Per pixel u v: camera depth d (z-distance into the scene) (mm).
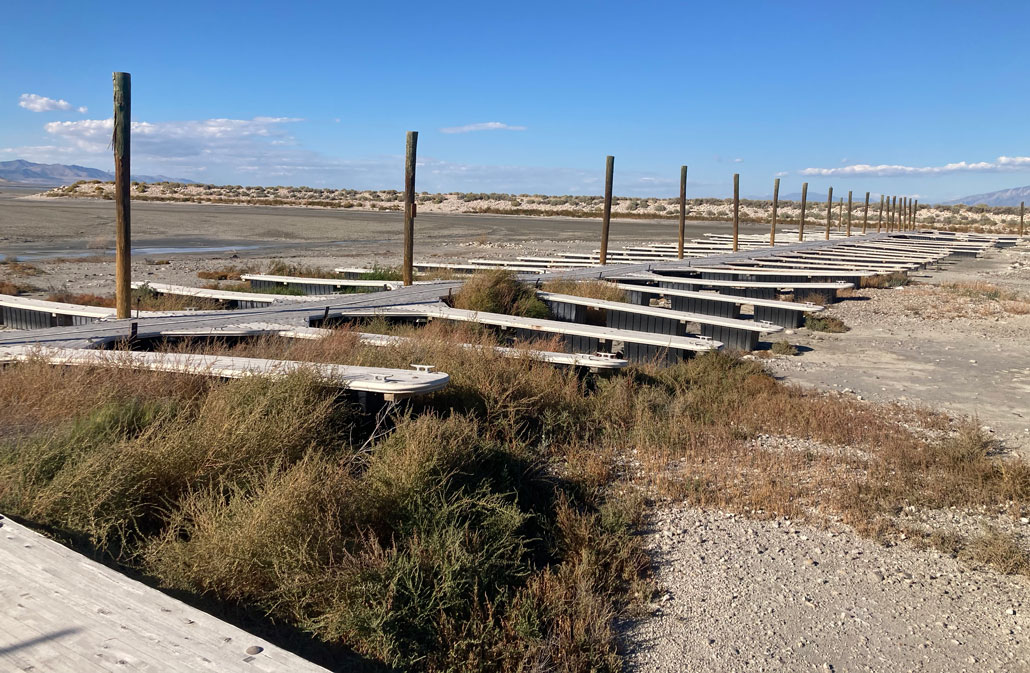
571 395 10391
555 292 20266
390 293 17891
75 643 3143
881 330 19172
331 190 151250
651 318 17062
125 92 12758
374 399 8375
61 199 109688
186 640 3211
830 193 53656
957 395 12617
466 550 5562
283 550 4750
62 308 14758
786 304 18875
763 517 7418
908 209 87562
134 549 4969
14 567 3811
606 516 7031
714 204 131375
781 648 5191
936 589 6078
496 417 9195
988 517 7531
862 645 5246
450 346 11023
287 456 6203
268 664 3066
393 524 5785
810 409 10953
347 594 4715
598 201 128625
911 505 7766
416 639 4781
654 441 9422
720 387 12047
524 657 4805
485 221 82062
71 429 6281
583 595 5594
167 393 7875
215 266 31047
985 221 104500
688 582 6125
